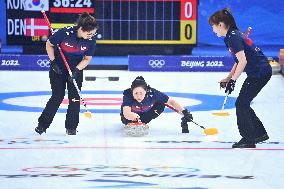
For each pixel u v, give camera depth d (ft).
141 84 63.05
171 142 61.57
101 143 61.00
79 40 61.77
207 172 50.37
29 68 109.70
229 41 56.59
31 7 111.04
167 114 75.97
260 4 125.59
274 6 125.59
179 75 106.32
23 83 97.86
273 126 70.03
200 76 105.50
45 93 90.17
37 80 100.48
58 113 75.77
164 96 65.05
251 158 55.31
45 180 47.39
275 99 86.58
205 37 126.21
